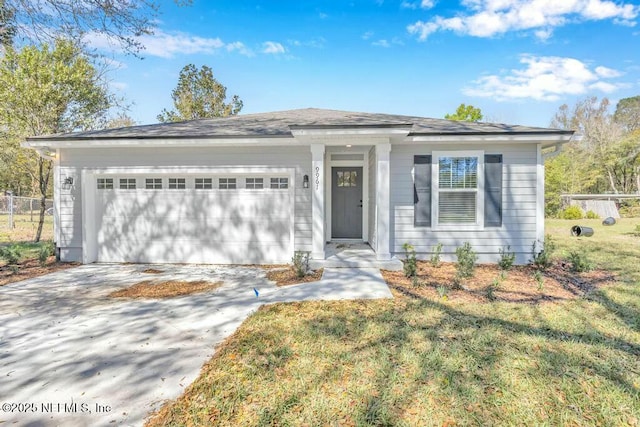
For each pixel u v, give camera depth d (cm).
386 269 777
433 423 253
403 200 862
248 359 351
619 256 931
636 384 301
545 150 959
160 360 354
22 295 599
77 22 706
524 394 287
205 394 290
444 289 593
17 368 340
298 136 752
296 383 304
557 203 2489
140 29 743
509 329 422
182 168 868
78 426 253
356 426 249
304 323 450
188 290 631
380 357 349
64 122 1311
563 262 853
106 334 425
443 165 853
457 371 321
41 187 1292
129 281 701
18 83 1148
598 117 3631
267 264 870
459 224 853
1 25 709
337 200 1101
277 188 871
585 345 377
